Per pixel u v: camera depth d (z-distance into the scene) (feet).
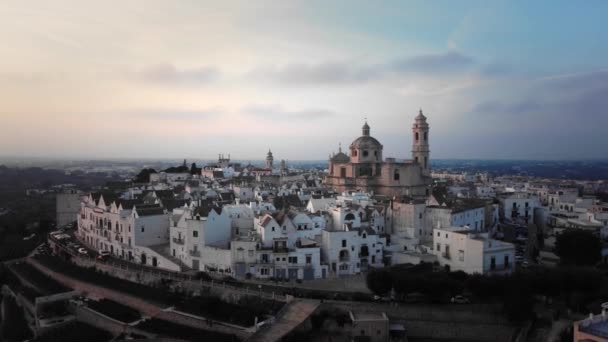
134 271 435.94
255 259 403.75
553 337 316.60
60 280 467.93
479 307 341.62
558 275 342.44
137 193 625.82
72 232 649.61
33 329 404.16
